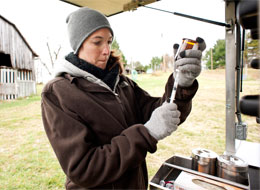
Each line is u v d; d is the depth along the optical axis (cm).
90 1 127
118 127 72
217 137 315
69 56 82
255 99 36
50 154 277
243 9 33
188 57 58
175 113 59
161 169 86
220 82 973
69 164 59
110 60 89
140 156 58
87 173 57
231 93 103
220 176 80
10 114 535
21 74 969
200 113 459
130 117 84
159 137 58
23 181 208
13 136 354
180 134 333
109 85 80
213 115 439
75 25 74
